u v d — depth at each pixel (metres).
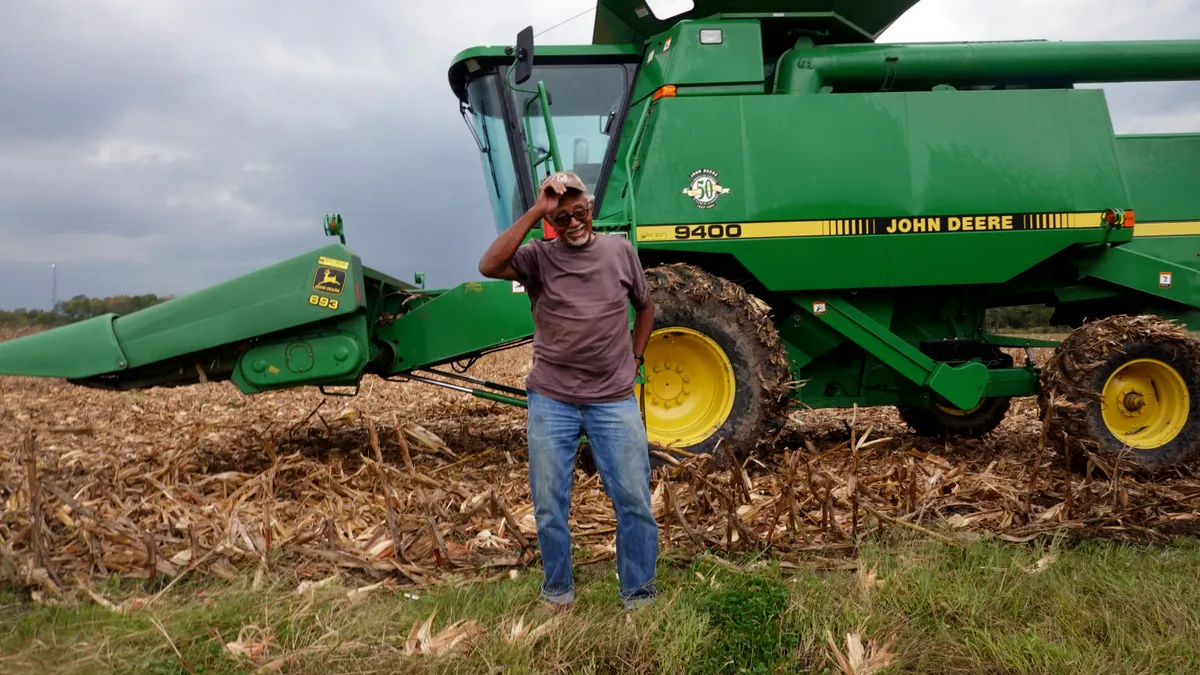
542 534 2.85
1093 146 5.75
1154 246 6.41
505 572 3.25
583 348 2.78
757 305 5.19
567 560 2.88
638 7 5.71
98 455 5.83
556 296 2.78
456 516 3.66
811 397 6.11
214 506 4.09
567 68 5.81
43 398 10.16
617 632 2.63
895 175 5.50
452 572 3.25
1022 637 2.57
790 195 5.41
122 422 7.88
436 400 9.74
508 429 7.21
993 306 6.96
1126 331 5.37
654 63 5.57
